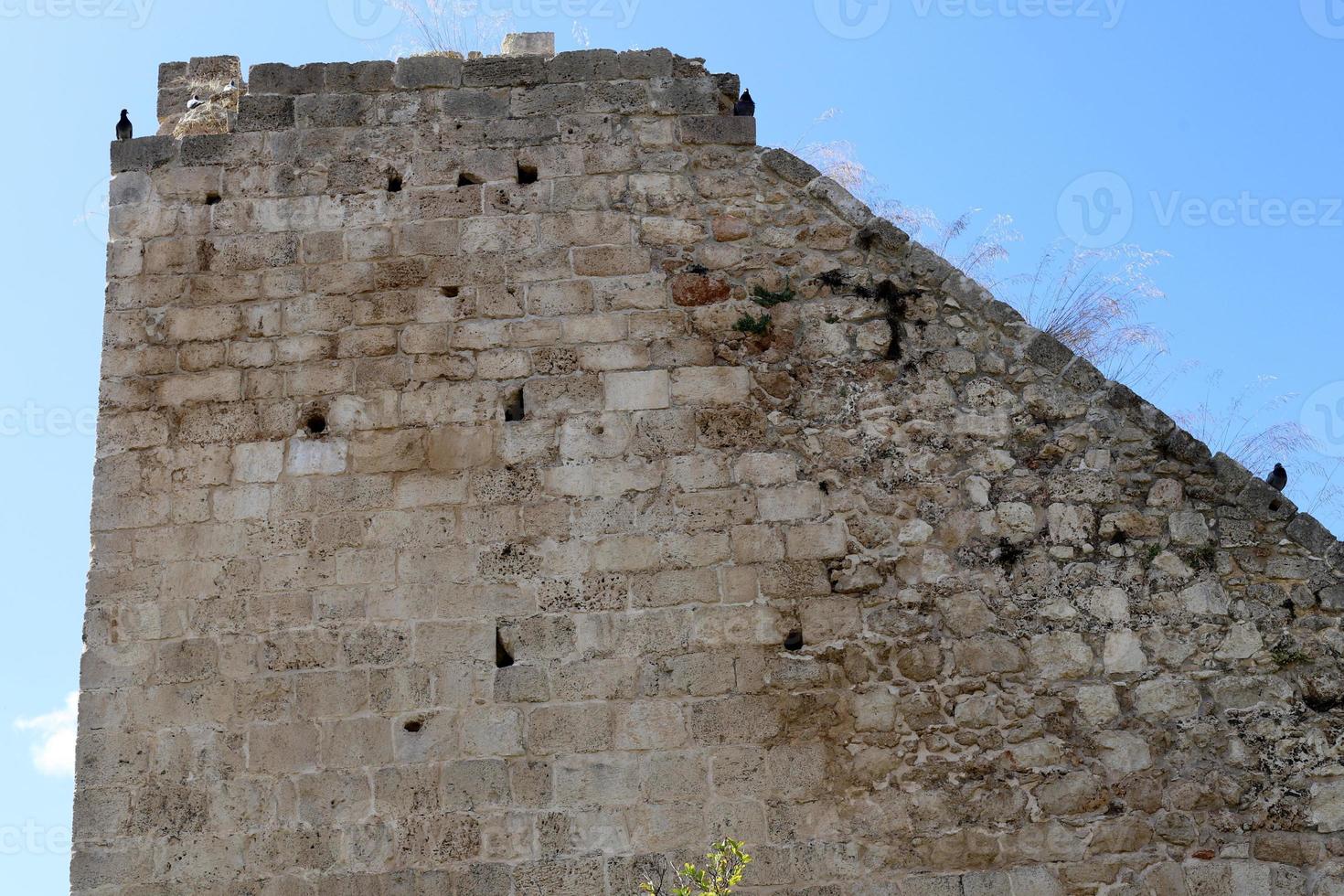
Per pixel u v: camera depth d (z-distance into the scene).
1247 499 9.73
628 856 9.13
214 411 10.12
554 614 9.59
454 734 9.38
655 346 10.18
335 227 10.52
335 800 9.28
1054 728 9.37
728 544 9.72
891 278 10.30
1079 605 9.60
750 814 9.21
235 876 9.17
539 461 9.92
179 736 9.44
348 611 9.62
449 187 10.58
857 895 9.08
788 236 10.43
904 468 9.89
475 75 10.84
